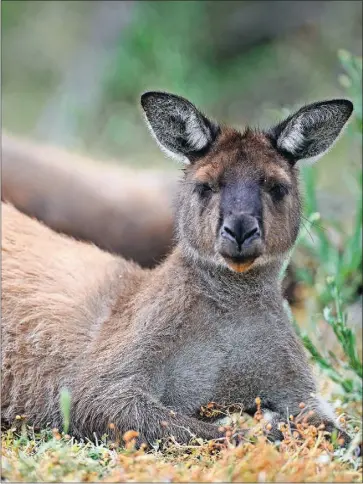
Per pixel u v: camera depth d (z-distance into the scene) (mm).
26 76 30438
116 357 10078
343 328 11461
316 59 28391
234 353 10406
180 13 28562
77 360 10477
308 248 14805
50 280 11219
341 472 8625
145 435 9773
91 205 17547
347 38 28109
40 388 10617
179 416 9844
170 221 17516
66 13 30578
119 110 27172
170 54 25719
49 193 17438
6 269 11297
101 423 9969
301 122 10711
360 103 13969
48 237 12016
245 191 10039
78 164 18344
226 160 10352
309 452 8922
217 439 9445
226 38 29500
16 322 10883
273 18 29641
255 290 10461
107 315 10758
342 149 23484
